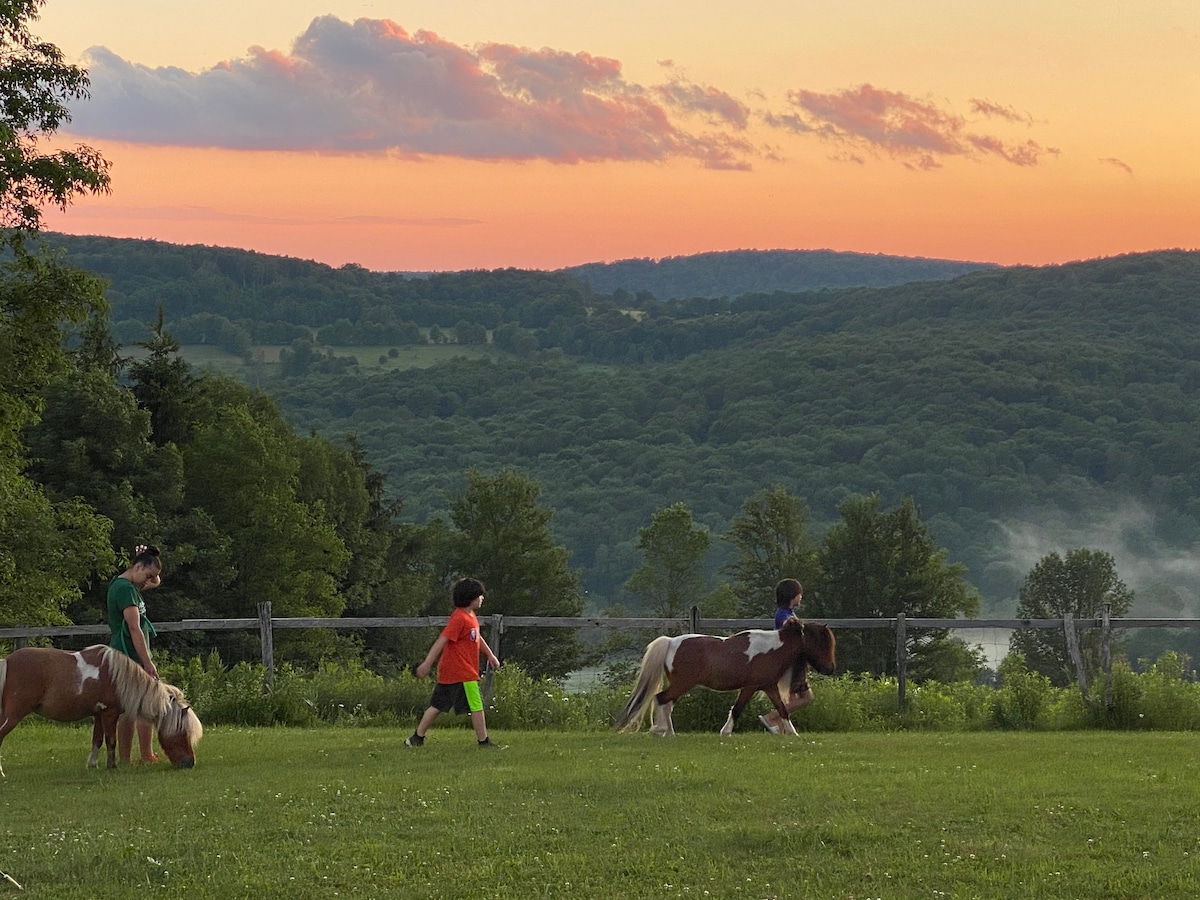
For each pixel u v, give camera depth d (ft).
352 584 219.20
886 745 44.42
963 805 30.83
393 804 31.65
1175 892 23.45
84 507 118.32
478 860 26.35
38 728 56.13
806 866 25.59
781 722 48.75
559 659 234.58
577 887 24.43
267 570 179.73
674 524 288.92
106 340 187.62
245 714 58.23
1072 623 61.21
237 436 185.06
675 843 27.50
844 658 209.77
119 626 38.93
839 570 247.29
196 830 29.07
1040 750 42.78
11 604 107.24
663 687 48.73
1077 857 25.99
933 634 209.46
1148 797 31.81
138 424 156.87
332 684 61.52
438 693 44.04
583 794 33.04
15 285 87.15
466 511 261.03
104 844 27.68
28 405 94.12
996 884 24.16
